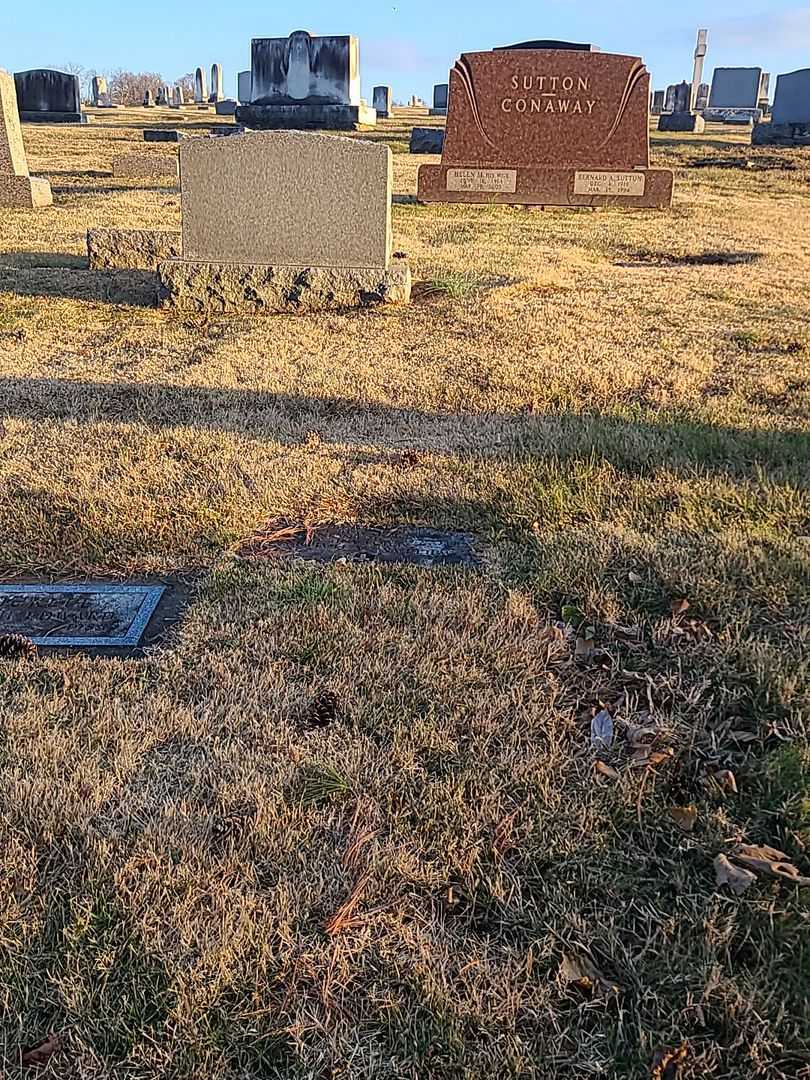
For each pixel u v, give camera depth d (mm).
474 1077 1691
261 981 1850
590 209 15227
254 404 5488
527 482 4262
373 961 1915
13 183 13469
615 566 3461
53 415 5242
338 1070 1700
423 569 3520
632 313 7969
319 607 3209
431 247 11062
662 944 1956
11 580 3500
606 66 14875
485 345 6832
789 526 3789
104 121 35844
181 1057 1707
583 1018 1810
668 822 2301
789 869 2100
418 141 23172
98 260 9438
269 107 30141
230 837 2201
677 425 5039
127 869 2090
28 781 2354
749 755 2506
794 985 1848
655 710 2721
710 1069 1701
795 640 2955
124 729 2594
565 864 2170
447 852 2188
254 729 2604
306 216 7871
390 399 5637
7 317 7508
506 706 2721
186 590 3436
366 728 2629
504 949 1949
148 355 6578
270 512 4066
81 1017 1774
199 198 7852
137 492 4148
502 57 15016
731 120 42500
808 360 6566
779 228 13469
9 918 1976
